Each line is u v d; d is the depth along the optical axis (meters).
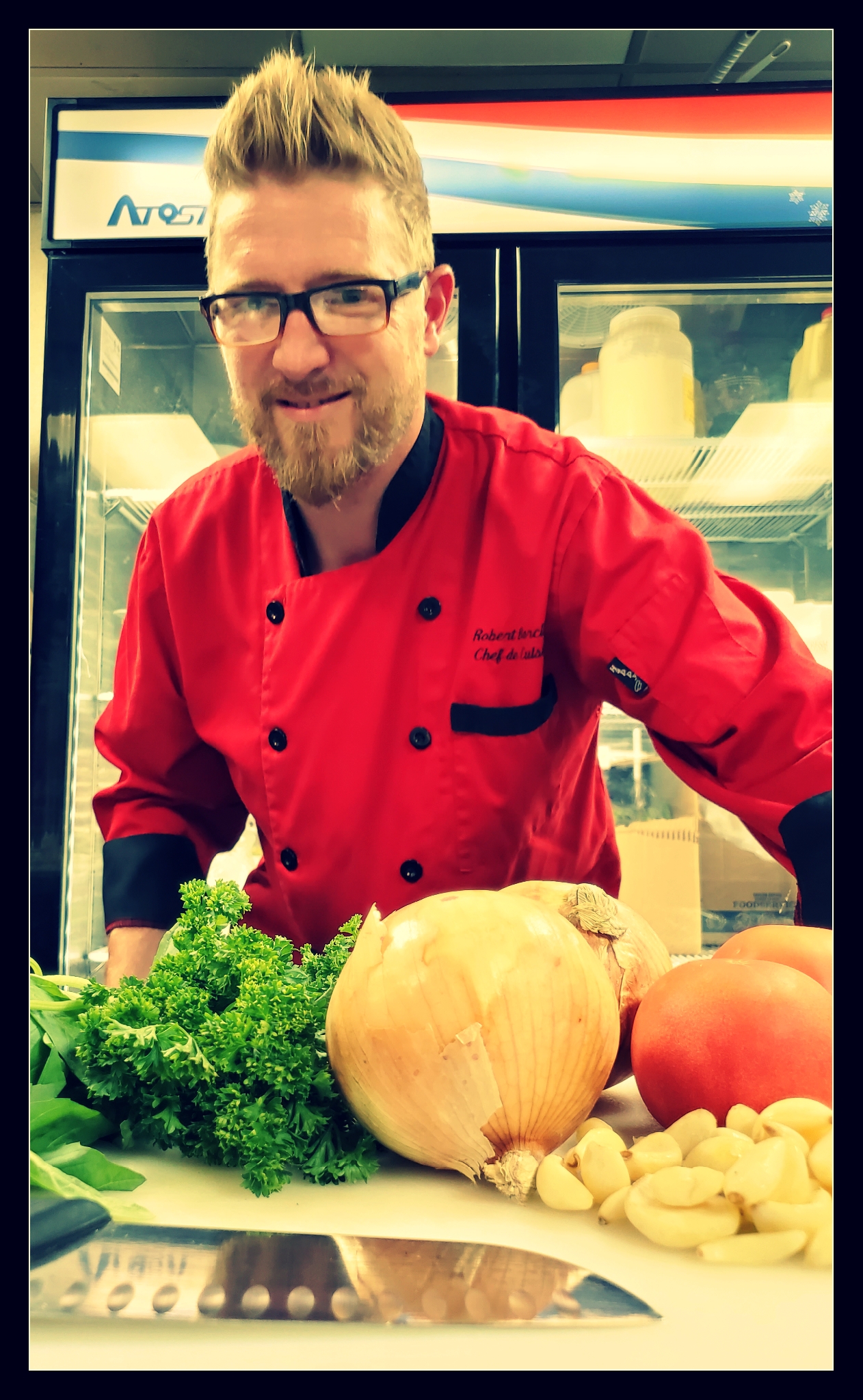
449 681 0.88
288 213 0.72
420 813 0.88
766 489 1.73
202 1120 0.50
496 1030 0.45
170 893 0.92
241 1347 0.35
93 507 1.65
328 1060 0.51
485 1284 0.38
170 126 1.53
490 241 1.53
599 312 1.70
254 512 0.94
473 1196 0.47
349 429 0.77
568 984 0.47
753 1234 0.41
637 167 1.52
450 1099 0.45
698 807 1.79
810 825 0.73
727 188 1.52
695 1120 0.46
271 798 0.91
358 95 0.76
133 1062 0.48
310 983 0.58
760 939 0.55
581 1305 0.37
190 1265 0.39
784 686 0.77
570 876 1.01
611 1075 0.57
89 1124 0.49
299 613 0.88
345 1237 0.42
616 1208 0.43
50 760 1.53
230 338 0.78
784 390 1.79
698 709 0.81
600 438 1.59
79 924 1.66
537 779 0.91
